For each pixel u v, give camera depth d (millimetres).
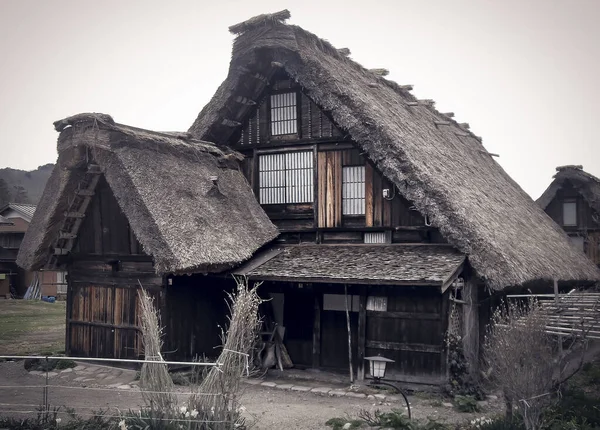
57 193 12039
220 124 14023
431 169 12000
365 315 10836
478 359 10742
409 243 11883
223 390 6812
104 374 11234
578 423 7574
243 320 7102
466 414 8867
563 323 8031
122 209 10789
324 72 12531
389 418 7883
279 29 12922
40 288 31625
